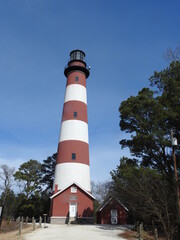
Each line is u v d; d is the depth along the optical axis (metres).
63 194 30.59
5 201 43.28
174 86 19.08
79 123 34.75
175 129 18.98
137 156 22.31
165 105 19.62
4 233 19.33
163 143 18.69
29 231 18.91
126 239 16.19
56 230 19.88
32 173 44.69
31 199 41.78
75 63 39.34
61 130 35.16
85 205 30.45
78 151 32.97
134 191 18.09
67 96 37.28
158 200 16.55
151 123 20.36
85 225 27.02
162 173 19.58
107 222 31.47
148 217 19.88
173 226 15.35
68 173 31.55
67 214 29.67
